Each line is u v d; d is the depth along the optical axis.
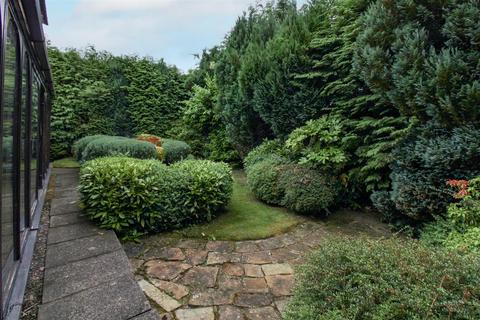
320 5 5.34
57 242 2.94
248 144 6.84
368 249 1.57
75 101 8.79
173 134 10.27
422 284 1.25
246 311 2.03
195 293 2.23
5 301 1.87
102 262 2.54
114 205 3.23
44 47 3.23
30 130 3.19
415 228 3.33
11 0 2.01
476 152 2.54
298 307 1.45
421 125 3.15
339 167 4.38
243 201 4.71
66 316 1.83
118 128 9.66
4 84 1.80
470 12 2.54
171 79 10.56
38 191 4.43
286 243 3.25
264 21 6.75
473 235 2.17
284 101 5.14
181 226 3.57
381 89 3.38
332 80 4.87
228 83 7.07
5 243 2.00
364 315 1.21
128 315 1.86
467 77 2.60
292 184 4.21
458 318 1.10
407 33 2.99
